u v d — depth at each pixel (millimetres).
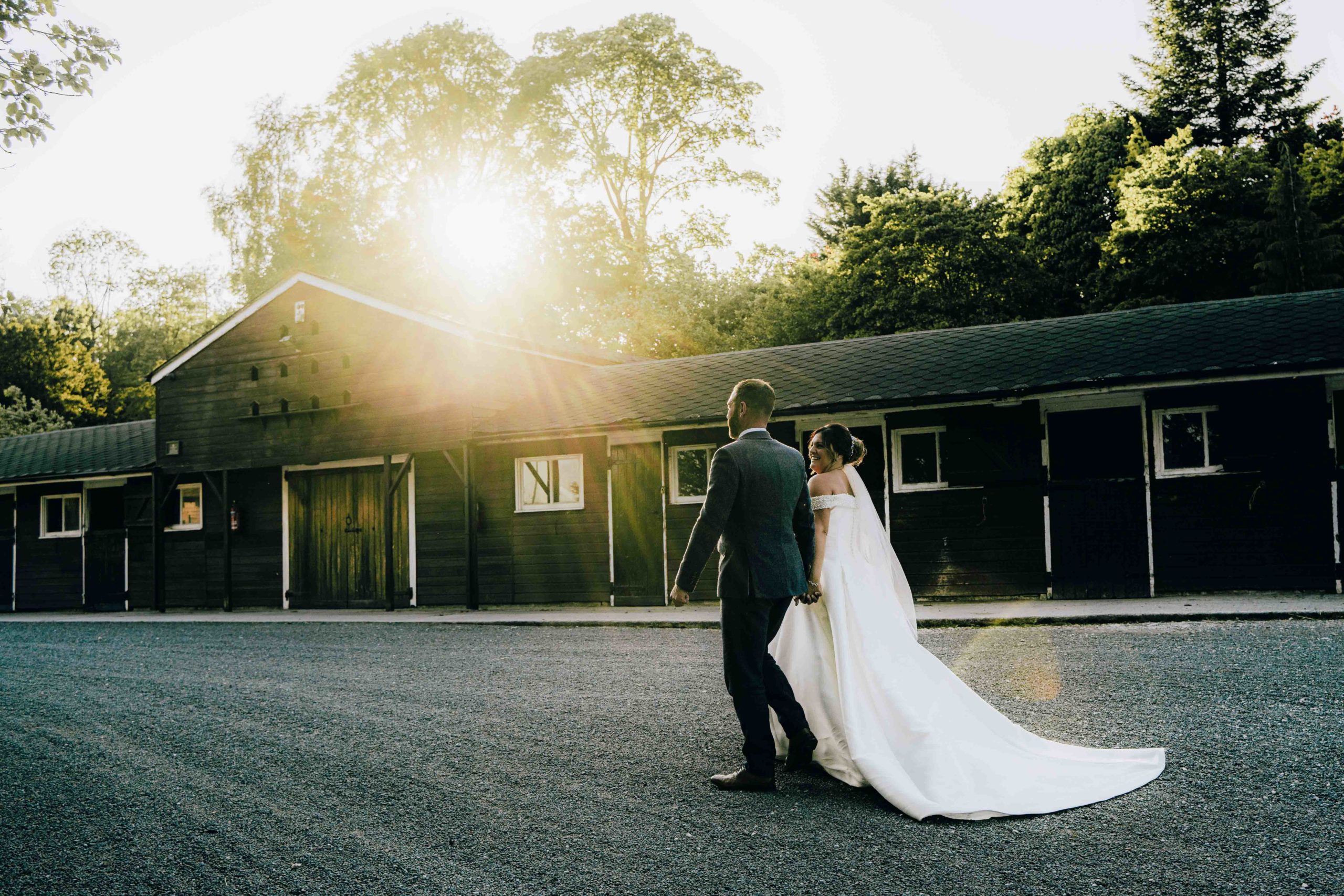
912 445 13930
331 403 17859
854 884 3496
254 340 18812
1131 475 12867
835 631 4781
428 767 5449
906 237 29500
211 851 4188
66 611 21188
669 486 15477
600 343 32594
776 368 16141
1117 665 7652
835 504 5113
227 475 18953
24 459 22750
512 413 16953
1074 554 12922
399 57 31969
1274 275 28688
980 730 4781
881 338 16906
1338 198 32406
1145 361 12680
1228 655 7875
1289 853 3586
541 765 5391
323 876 3848
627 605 15594
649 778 5020
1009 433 13234
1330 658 7461
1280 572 12242
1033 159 35812
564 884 3648
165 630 15031
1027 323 15945
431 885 3703
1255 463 12336
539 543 16359
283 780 5316
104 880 3891
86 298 55531
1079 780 4516
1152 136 37188
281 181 32969
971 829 4047
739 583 4754
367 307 17578
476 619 14219
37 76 6465
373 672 9266
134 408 48688
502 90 32688
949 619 10984
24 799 5145
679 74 33344
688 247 35406
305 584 18625
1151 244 30000
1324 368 11570
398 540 17719
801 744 4895
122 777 5531
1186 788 4406
